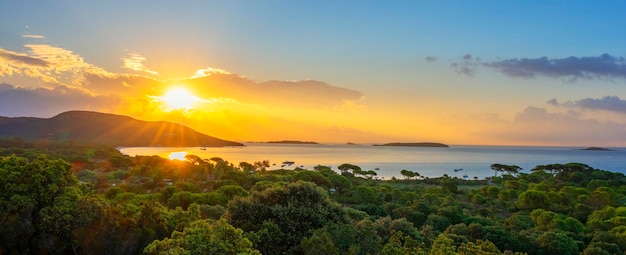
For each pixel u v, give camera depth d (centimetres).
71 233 1917
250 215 2212
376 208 5322
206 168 9544
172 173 8762
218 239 1360
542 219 4950
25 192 1925
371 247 1873
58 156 11169
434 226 4575
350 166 11919
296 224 2123
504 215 6209
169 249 1322
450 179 10788
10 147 13950
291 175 8262
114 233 1864
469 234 4025
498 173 16625
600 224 4703
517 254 2056
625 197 7281
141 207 2195
